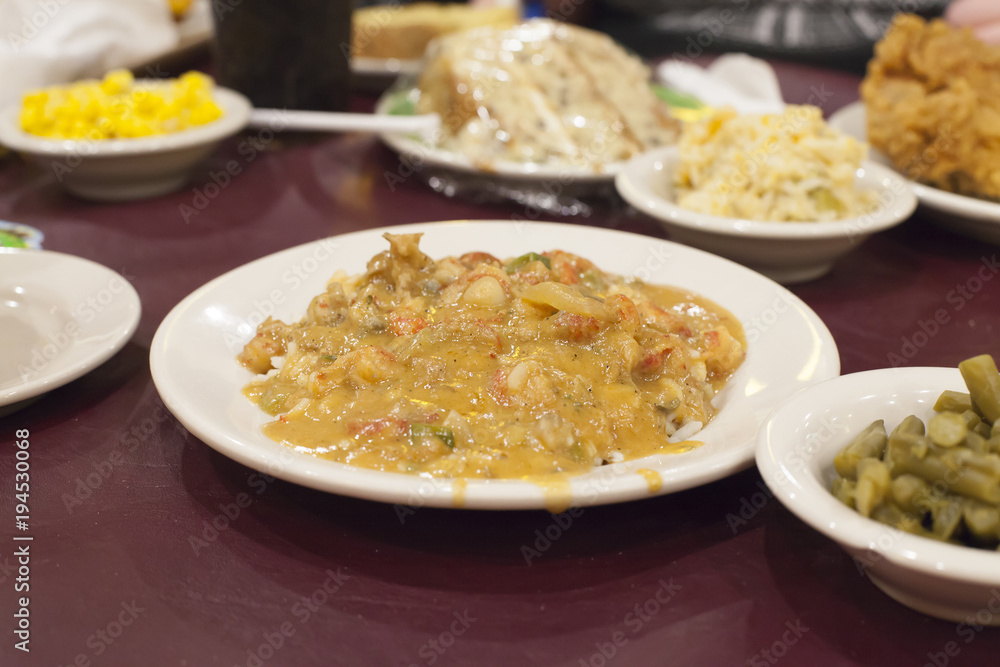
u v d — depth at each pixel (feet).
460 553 0.74
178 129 1.50
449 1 3.03
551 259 1.02
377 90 2.12
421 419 0.76
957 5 2.09
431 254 1.12
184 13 2.27
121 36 1.95
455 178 1.53
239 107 1.61
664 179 1.35
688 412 0.82
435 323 0.88
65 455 0.87
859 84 2.23
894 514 0.63
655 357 0.86
